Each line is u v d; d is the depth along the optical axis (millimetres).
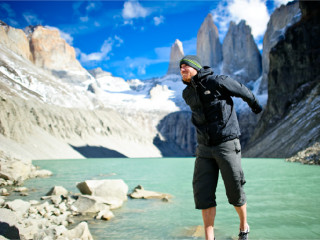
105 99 196625
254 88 183375
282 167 17672
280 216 4672
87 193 7527
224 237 3895
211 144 2430
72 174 17594
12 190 9281
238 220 4789
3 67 106188
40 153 67250
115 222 5086
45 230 3900
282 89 70438
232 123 2428
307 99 56531
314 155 21703
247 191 7621
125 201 7461
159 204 6895
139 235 4184
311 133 41219
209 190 2500
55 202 6816
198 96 2439
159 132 170375
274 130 59812
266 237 3596
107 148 103188
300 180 10047
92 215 5758
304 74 67125
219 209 5691
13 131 65562
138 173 17859
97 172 19562
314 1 68188
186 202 7078
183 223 4906
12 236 3287
